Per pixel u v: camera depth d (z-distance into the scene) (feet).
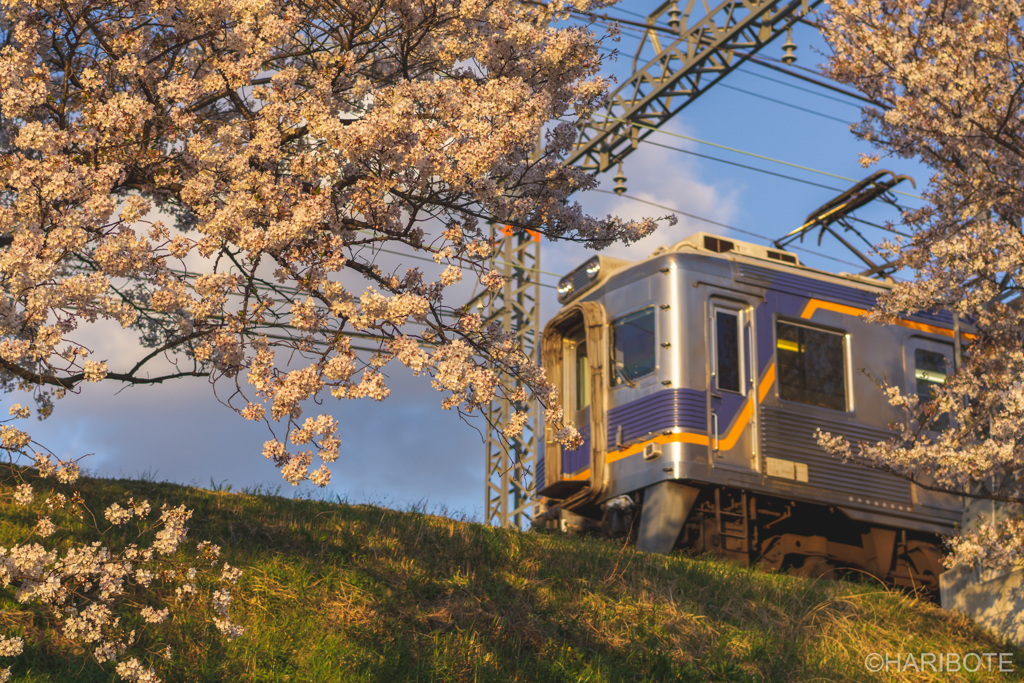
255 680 19.56
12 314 15.26
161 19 18.57
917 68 32.07
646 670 23.53
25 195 16.07
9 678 17.80
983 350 31.37
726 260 39.88
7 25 17.93
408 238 18.65
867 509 39.65
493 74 20.45
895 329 42.63
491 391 17.49
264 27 17.79
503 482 56.39
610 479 39.04
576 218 20.39
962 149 32.09
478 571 26.71
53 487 25.84
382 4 19.31
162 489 28.45
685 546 37.06
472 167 17.66
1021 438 28.32
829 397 40.37
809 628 28.22
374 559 25.94
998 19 30.78
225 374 16.90
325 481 16.52
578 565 28.91
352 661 20.63
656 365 38.29
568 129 20.65
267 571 23.75
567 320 42.63
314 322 16.70
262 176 17.42
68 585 19.45
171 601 21.65
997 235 29.58
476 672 21.34
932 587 41.06
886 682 26.18
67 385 16.01
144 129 17.99
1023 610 31.04
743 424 38.27
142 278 17.42
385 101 18.75
